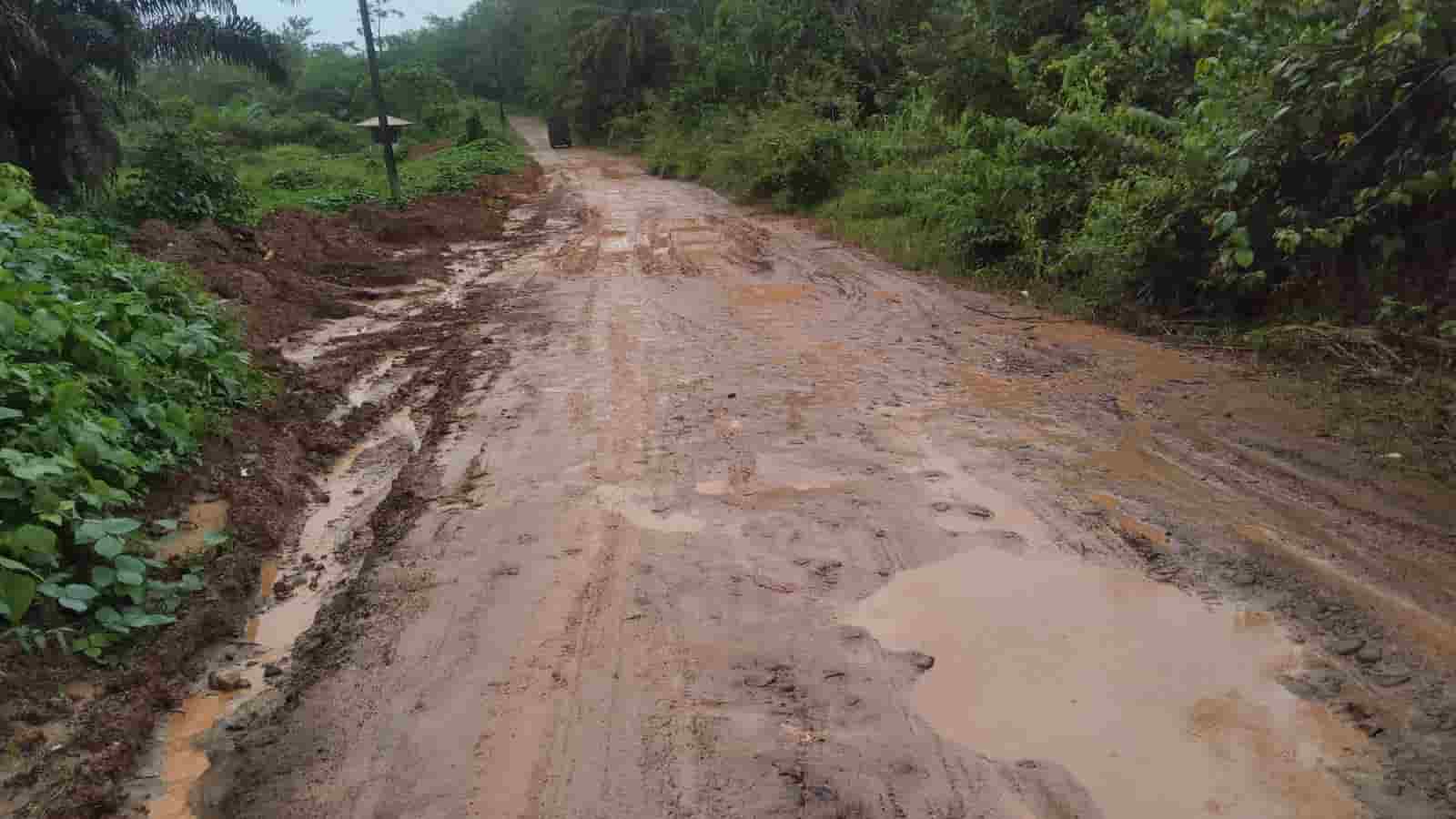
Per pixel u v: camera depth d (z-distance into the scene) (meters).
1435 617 3.64
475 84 76.25
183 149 12.66
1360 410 5.87
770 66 27.92
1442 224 6.90
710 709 3.23
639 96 43.34
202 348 6.33
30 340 5.02
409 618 3.85
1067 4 12.52
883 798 2.81
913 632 3.67
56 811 2.84
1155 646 3.54
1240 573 4.02
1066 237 9.94
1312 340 6.93
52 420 4.46
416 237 14.59
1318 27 7.01
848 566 4.18
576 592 4.00
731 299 10.02
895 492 4.93
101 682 3.50
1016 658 3.48
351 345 8.36
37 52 11.73
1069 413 6.13
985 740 3.06
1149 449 5.47
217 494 5.03
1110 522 4.54
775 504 4.81
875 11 22.84
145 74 41.66
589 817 2.77
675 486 5.07
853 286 10.68
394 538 4.57
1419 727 3.03
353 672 3.51
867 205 15.20
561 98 48.91
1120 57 10.74
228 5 14.24
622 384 6.95
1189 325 8.12
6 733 3.16
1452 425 5.50
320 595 4.20
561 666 3.49
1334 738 3.01
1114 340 7.96
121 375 5.25
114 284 6.77
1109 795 2.81
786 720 3.17
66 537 4.06
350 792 2.90
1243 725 3.09
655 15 43.47
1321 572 4.00
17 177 9.18
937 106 13.18
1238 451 5.37
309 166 26.00
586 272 11.91
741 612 3.82
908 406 6.36
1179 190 8.15
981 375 7.05
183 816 2.87
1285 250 7.43
